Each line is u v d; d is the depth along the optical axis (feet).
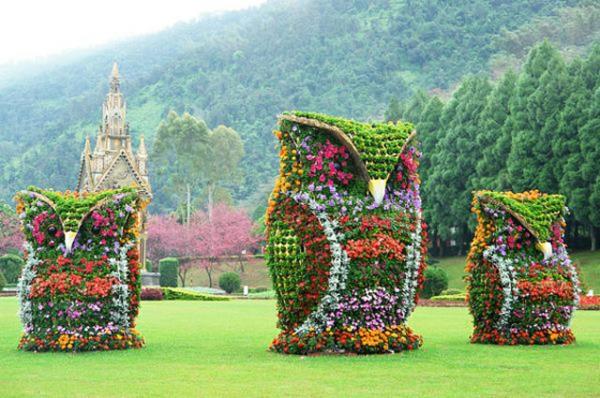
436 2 437.58
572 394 24.64
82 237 37.63
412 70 410.31
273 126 384.27
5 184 380.78
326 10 497.46
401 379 27.66
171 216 255.29
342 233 34.65
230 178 286.05
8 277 164.55
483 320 42.14
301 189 35.29
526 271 41.55
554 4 410.93
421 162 180.55
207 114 413.18
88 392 24.95
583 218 140.46
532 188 146.30
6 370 30.35
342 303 34.65
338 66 427.33
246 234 214.28
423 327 53.83
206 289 153.58
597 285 128.16
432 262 170.40
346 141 34.83
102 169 159.43
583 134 137.49
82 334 37.14
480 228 42.96
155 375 28.78
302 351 34.81
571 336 42.47
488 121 160.56
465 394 24.52
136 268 39.17
